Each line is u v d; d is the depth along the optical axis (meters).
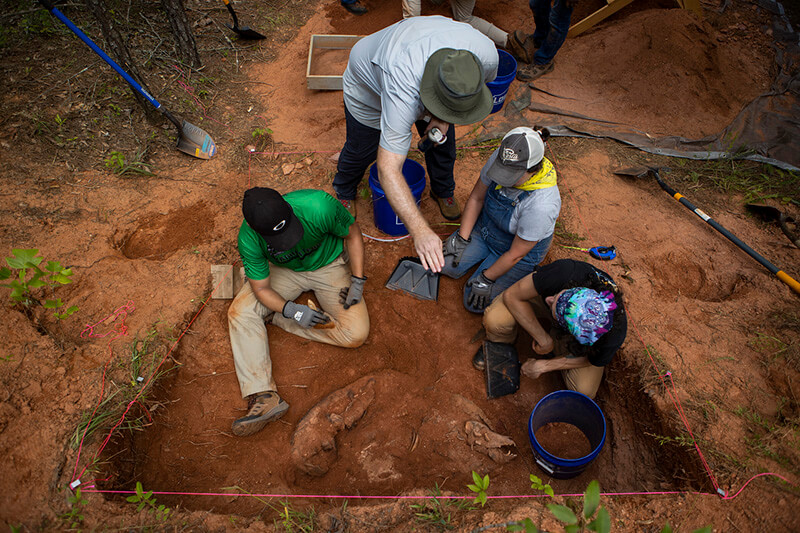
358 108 3.37
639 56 5.42
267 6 6.36
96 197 4.00
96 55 4.96
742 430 2.82
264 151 4.66
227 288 3.59
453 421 3.25
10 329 3.08
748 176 4.50
